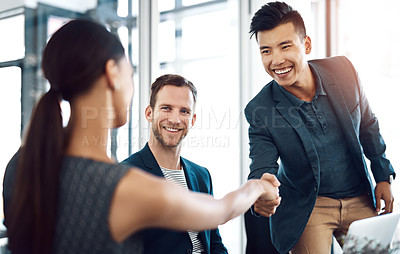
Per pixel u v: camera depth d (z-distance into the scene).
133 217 0.65
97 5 2.46
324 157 1.75
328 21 3.29
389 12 2.99
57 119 0.69
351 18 3.17
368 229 1.03
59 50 0.70
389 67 3.00
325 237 1.79
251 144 1.83
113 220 0.64
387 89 3.00
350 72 1.83
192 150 3.47
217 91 3.53
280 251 1.80
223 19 3.49
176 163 1.66
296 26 1.68
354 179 1.80
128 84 0.76
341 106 1.73
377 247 0.99
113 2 2.57
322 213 1.81
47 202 0.65
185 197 0.69
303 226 1.75
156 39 2.83
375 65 3.05
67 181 0.67
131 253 0.67
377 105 3.03
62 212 0.65
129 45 2.69
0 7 2.03
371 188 1.77
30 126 0.69
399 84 2.97
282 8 1.69
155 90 1.65
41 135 0.67
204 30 3.38
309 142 1.70
